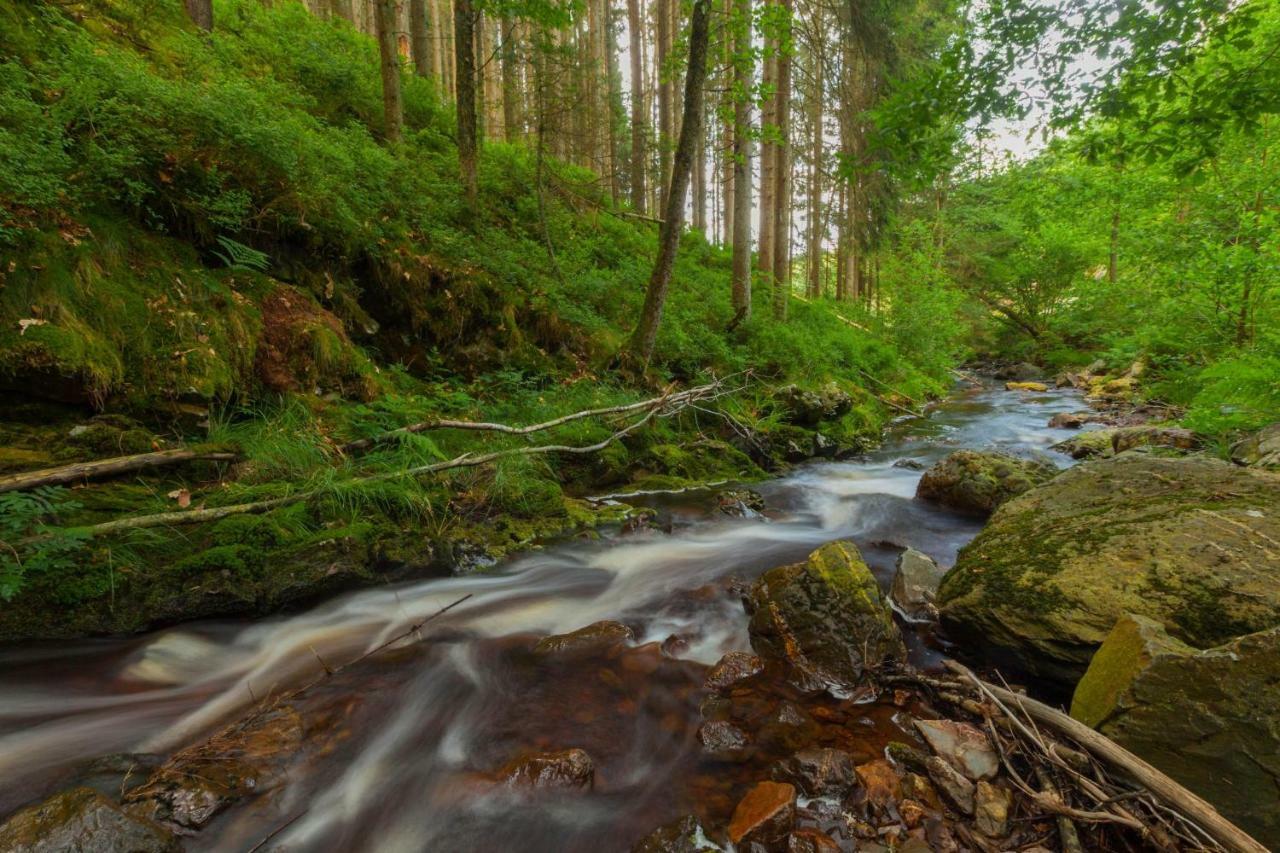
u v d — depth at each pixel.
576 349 9.36
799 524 6.68
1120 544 3.57
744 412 10.05
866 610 3.71
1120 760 2.44
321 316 6.41
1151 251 11.82
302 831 2.52
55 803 2.24
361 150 8.59
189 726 3.13
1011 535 4.25
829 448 10.17
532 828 2.59
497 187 11.46
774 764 2.92
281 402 5.69
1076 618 3.26
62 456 4.21
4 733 2.97
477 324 8.26
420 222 8.38
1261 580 3.00
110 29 7.57
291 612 4.30
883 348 16.58
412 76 14.16
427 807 2.69
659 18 18.12
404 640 4.11
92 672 3.49
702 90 8.62
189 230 5.70
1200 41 4.20
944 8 14.91
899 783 2.70
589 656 3.93
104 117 5.29
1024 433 11.90
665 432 8.77
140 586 3.82
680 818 2.57
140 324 4.85
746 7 9.57
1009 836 2.43
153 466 4.55
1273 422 6.69
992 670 3.68
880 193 16.03
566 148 17.58
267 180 6.35
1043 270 22.23
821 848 2.34
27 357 4.16
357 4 22.48
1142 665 2.58
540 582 5.07
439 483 5.88
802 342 12.97
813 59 14.76
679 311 11.83
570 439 7.41
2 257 4.23
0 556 3.48
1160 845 2.19
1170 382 12.12
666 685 3.62
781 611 3.88
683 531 6.33
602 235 13.34
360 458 5.70
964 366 26.69
